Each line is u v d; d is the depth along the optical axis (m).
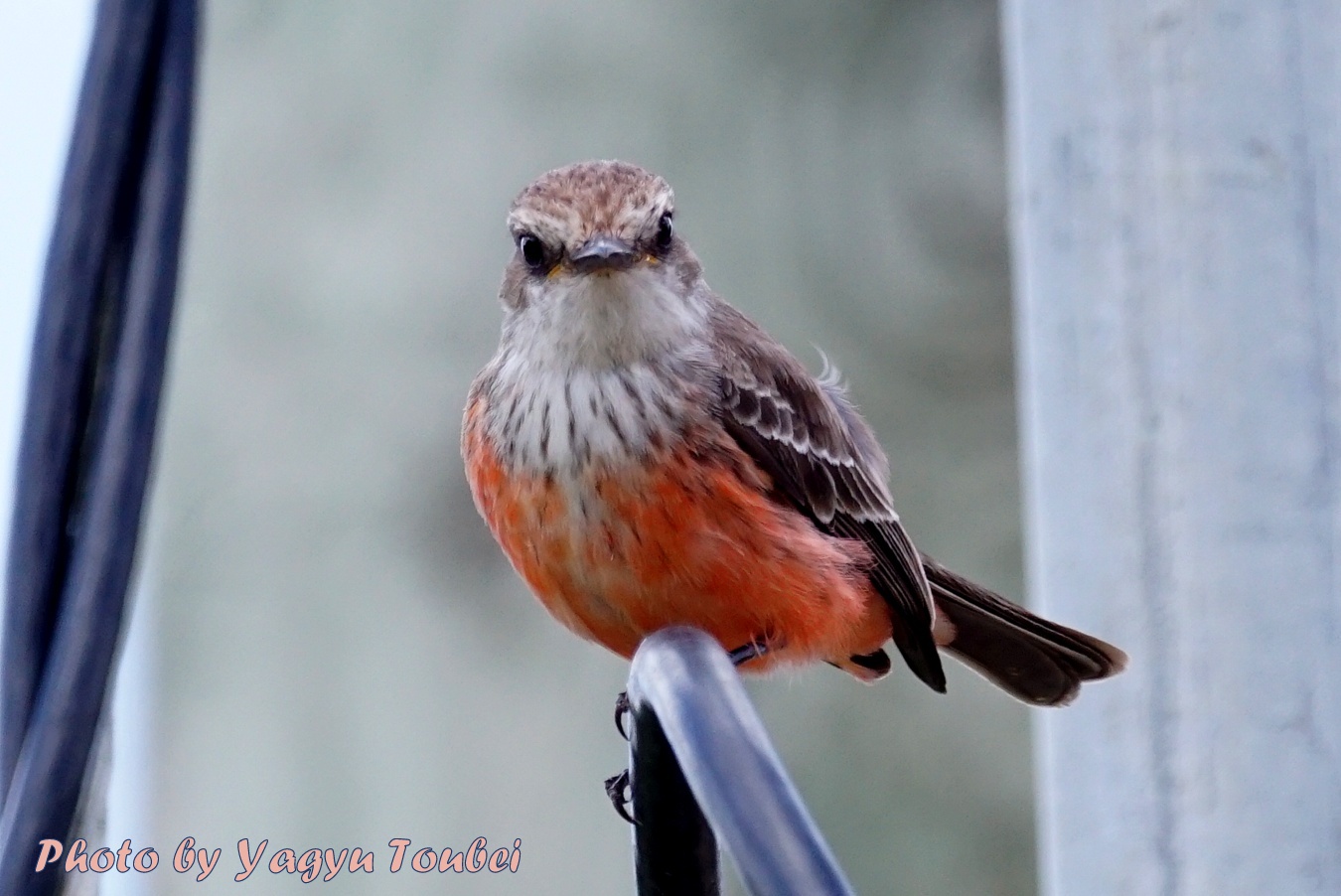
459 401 11.43
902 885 11.91
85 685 5.95
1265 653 7.17
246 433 11.45
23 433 6.13
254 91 11.48
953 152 12.09
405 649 11.47
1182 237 7.27
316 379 11.43
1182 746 7.28
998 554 12.25
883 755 12.07
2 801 5.99
